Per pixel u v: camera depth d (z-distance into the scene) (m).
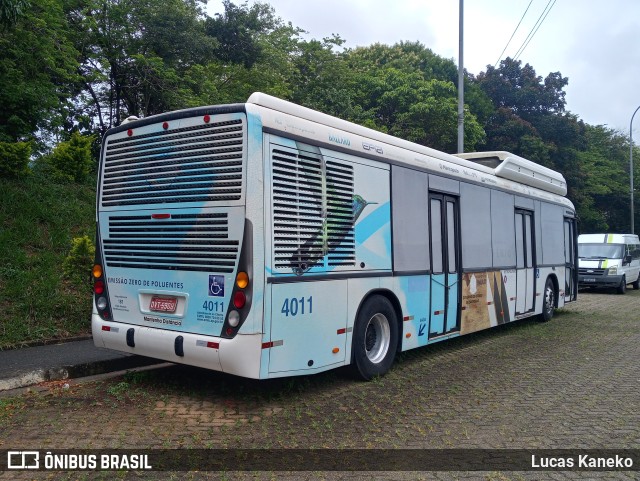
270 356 5.39
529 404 6.23
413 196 7.82
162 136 6.04
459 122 15.48
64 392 6.14
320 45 26.27
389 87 27.56
